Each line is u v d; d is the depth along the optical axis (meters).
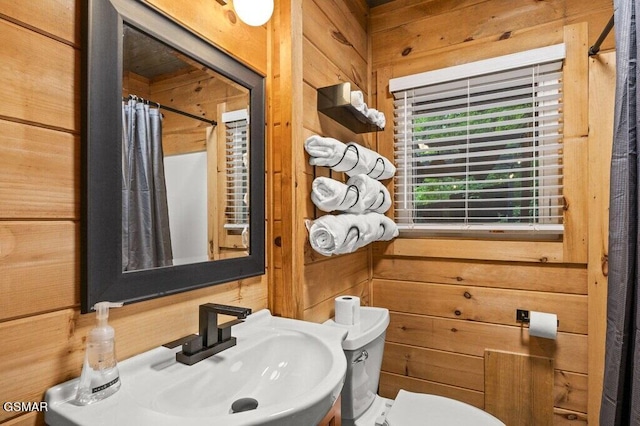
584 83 1.53
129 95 0.80
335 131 1.59
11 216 0.61
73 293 0.69
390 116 1.94
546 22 1.61
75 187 0.70
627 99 1.05
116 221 0.76
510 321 1.66
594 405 1.50
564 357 1.56
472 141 1.82
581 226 1.53
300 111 1.30
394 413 1.36
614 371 1.10
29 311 0.63
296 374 0.97
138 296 0.80
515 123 1.66
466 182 1.78
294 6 1.27
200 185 1.00
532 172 1.67
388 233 1.74
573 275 1.55
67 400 0.65
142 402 0.68
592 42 1.53
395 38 1.95
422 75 1.83
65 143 0.68
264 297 1.26
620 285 1.07
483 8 1.74
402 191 1.95
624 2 1.05
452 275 1.78
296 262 1.26
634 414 0.98
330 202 1.31
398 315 1.90
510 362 1.64
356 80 1.84
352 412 1.26
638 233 1.01
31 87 0.64
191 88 0.98
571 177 1.54
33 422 0.63
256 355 0.99
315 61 1.43
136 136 0.82
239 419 0.59
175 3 0.92
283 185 1.28
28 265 0.63
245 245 1.16
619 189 1.09
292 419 0.62
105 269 0.73
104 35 0.74
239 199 1.14
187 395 0.79
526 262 1.63
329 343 0.98
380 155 1.79
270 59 1.30
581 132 1.53
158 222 0.87
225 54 1.08
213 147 1.04
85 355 0.67
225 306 0.92
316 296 1.40
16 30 0.62
